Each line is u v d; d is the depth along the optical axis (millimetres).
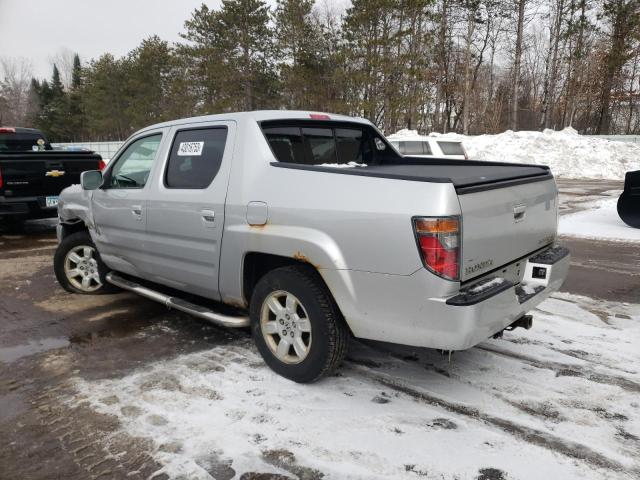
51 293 5688
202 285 3963
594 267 6941
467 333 2715
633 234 9281
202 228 3791
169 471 2562
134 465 2611
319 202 3119
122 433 2889
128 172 4695
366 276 2938
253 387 3420
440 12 36875
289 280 3318
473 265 2857
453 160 4523
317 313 3213
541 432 2891
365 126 4582
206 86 38688
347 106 30875
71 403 3227
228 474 2539
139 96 46281
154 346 4152
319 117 4152
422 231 2699
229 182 3625
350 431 2900
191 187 3957
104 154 28094
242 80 36719
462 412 3105
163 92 45656
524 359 3871
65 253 5520
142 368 3732
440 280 2697
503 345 4141
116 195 4668
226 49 35812
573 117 45375
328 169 3160
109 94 50219
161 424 2980
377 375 3600
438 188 2699
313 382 3457
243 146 3625
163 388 3418
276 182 3361
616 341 4246
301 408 3150
